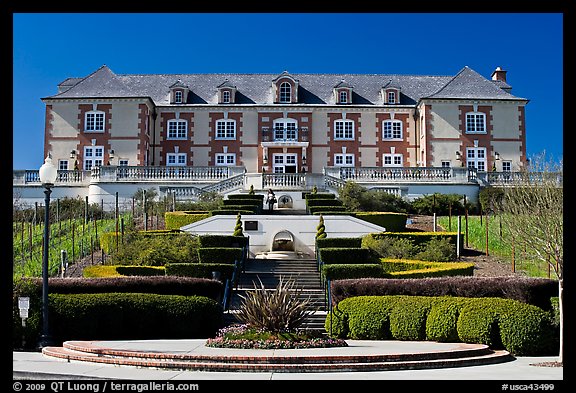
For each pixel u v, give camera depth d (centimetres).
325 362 1480
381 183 4931
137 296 2048
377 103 6000
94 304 1981
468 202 4719
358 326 2031
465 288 2045
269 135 5841
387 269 2916
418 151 5859
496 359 1680
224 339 1750
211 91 6150
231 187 4734
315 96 6050
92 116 5662
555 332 1842
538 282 1989
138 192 4647
